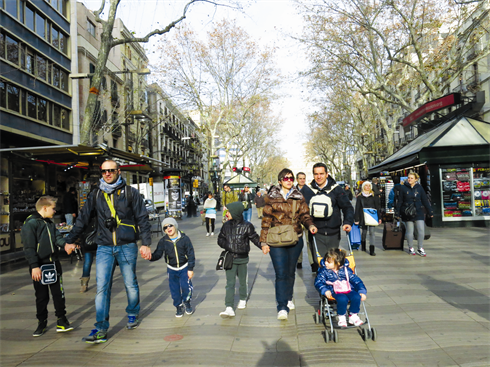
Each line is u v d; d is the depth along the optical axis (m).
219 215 26.73
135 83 27.62
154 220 16.34
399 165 15.14
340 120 33.75
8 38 16.12
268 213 4.55
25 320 4.82
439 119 17.20
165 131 49.94
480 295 5.00
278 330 4.08
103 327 3.95
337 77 19.84
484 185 13.03
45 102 19.08
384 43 15.93
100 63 12.03
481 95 26.44
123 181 4.20
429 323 4.07
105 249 4.09
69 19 21.81
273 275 6.84
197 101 27.58
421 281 5.86
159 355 3.56
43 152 9.30
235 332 4.07
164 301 5.45
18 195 11.26
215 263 8.26
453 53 16.50
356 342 3.67
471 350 3.37
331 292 3.84
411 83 21.03
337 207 5.19
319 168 5.16
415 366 3.12
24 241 4.15
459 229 12.47
